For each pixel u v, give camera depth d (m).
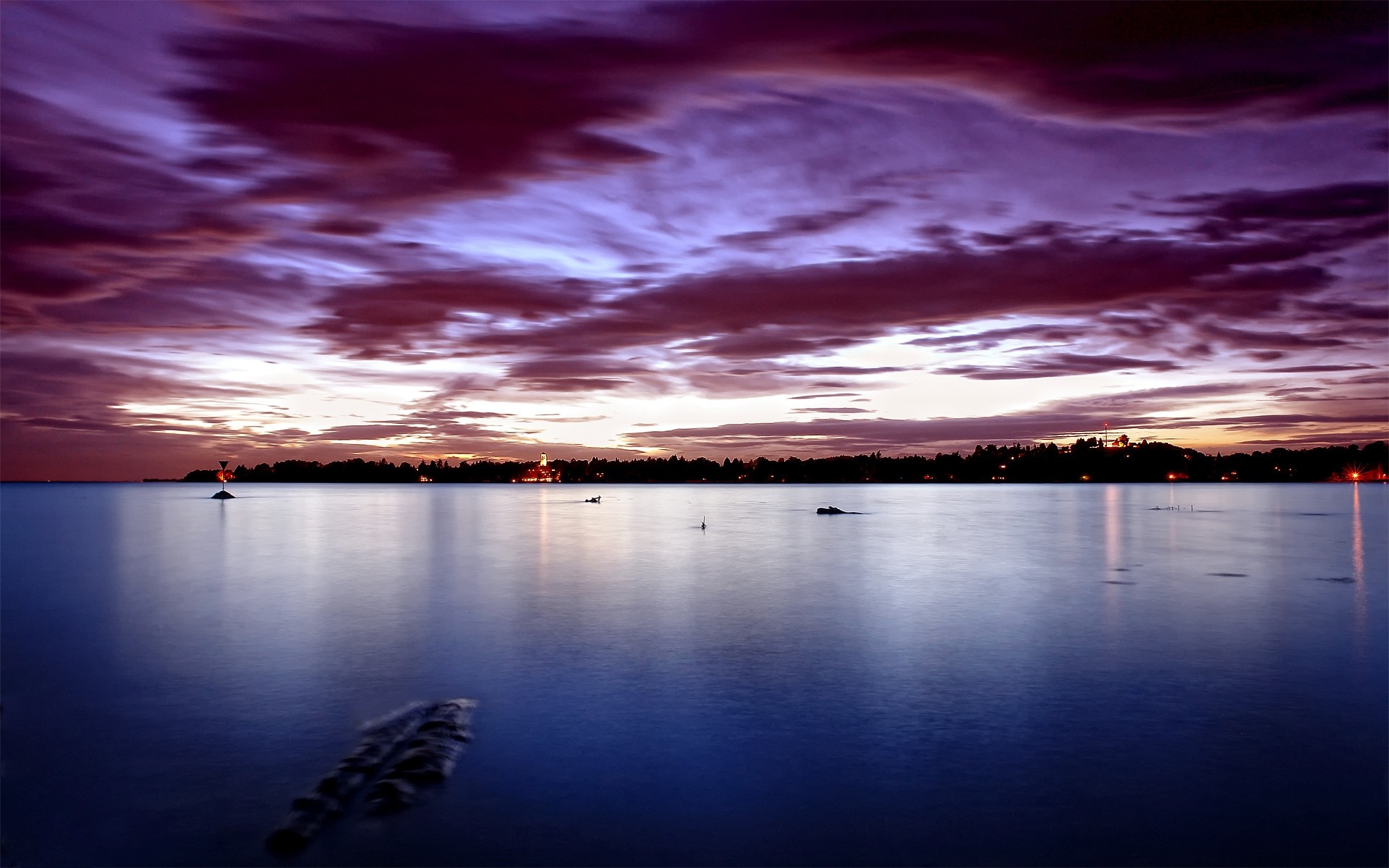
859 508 111.12
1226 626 21.89
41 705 14.86
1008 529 64.44
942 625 22.17
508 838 9.84
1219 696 15.30
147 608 25.30
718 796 11.01
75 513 94.44
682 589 29.36
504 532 61.41
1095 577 32.53
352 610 24.77
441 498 166.50
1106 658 18.17
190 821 10.36
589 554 42.84
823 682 16.22
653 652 18.80
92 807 10.76
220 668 17.44
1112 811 10.61
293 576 33.31
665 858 9.47
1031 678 16.50
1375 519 78.44
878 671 17.12
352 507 116.38
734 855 9.55
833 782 11.44
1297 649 19.08
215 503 132.62
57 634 21.16
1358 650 18.89
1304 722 13.82
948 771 11.81
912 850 9.69
